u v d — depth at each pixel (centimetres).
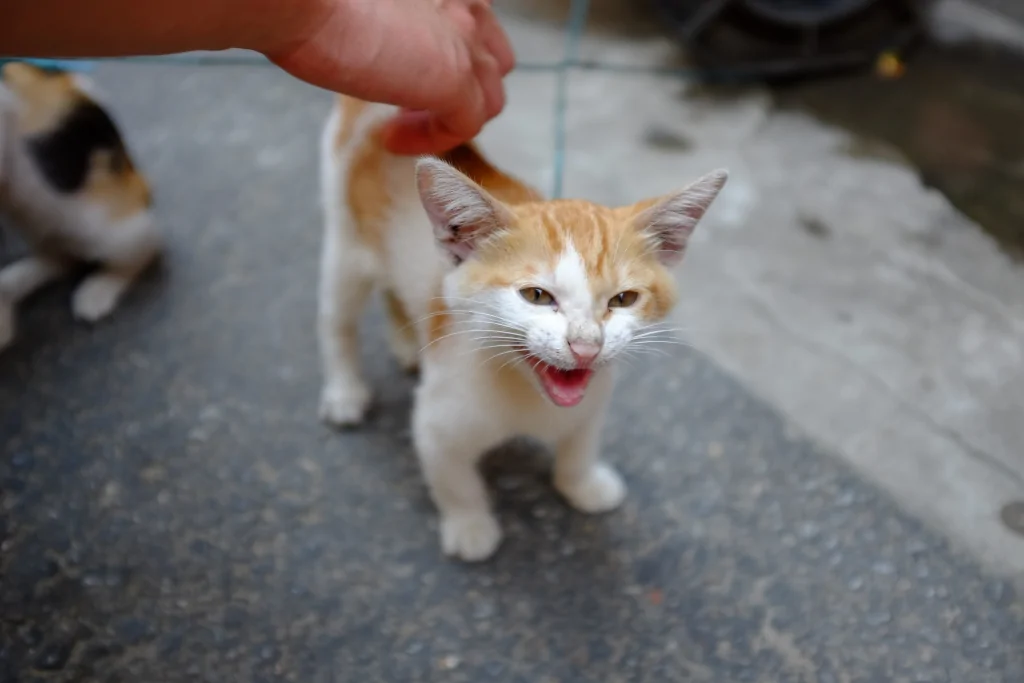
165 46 33
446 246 40
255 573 48
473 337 41
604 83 78
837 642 46
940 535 50
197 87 76
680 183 69
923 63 81
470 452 45
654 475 53
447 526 49
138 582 47
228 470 52
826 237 66
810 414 55
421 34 38
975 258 65
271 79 78
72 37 30
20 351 57
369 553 49
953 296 62
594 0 86
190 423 54
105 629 45
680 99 77
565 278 38
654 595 47
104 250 58
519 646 46
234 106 75
